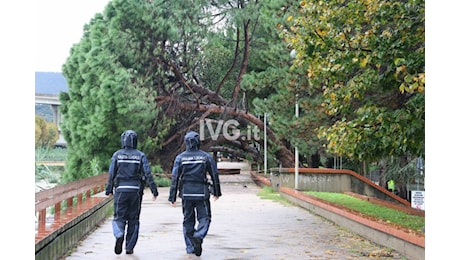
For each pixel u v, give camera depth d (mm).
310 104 20500
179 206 21922
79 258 10391
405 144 11398
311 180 28609
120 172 10688
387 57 11547
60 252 10359
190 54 37906
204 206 10750
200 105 39031
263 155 46406
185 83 38062
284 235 13680
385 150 12117
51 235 9516
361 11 12320
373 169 37188
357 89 12367
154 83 37250
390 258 10445
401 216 15852
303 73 20375
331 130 12320
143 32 35812
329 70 12281
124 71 33688
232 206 22047
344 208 15945
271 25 24656
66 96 36469
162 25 35344
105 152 34875
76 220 11984
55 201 10688
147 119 34781
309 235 13672
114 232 10461
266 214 18891
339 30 12633
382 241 11828
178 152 39844
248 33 40375
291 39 13250
